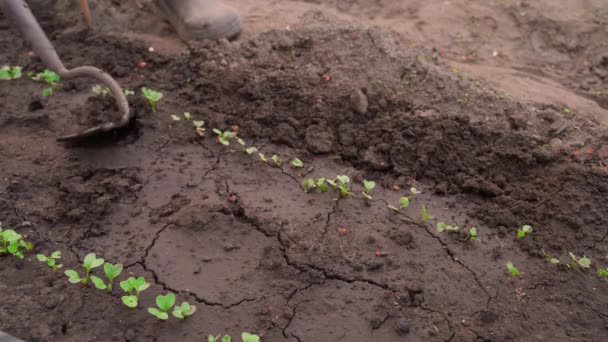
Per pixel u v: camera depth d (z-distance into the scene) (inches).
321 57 90.0
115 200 79.1
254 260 75.5
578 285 74.7
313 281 74.3
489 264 75.9
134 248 75.9
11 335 70.1
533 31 99.0
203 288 73.8
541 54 96.8
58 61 81.8
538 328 72.3
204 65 89.7
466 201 80.4
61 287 73.2
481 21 100.4
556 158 81.9
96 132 81.6
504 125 83.8
